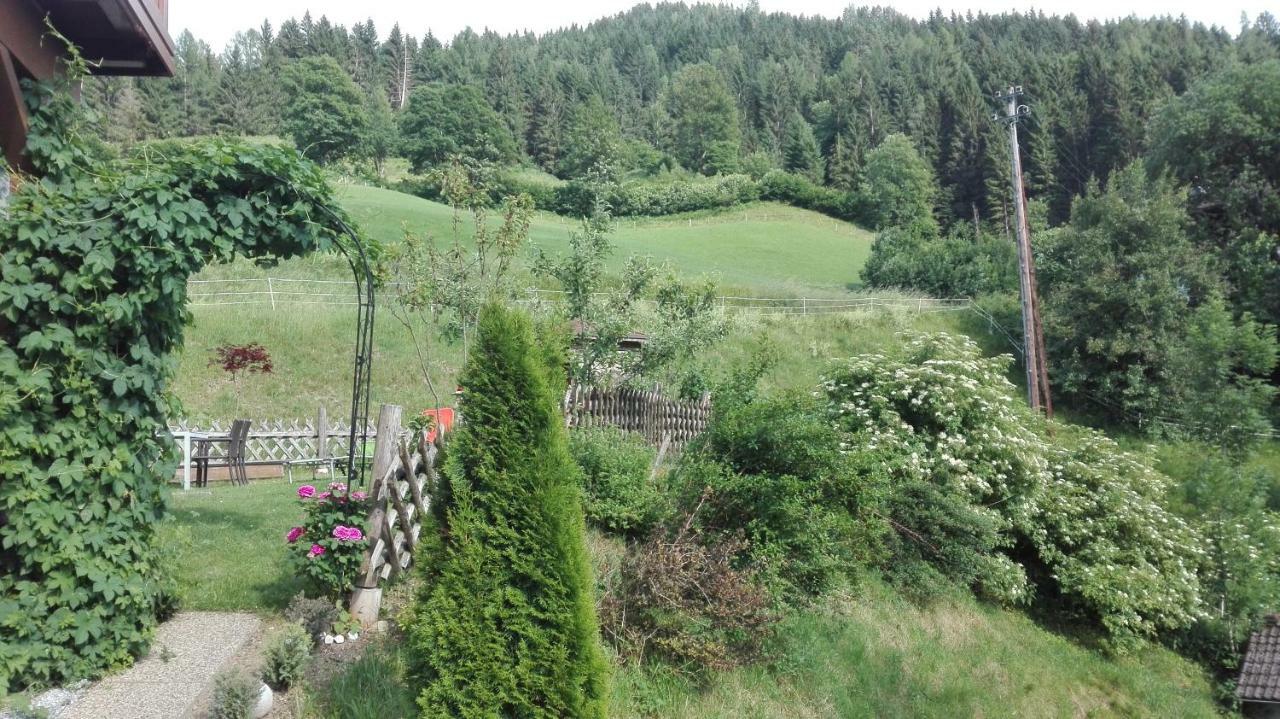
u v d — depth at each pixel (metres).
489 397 5.04
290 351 23.50
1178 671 15.88
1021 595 14.34
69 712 4.91
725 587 7.92
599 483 9.52
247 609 6.74
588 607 4.96
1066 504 15.77
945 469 14.07
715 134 103.31
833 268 58.44
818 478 10.11
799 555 9.93
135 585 5.68
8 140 5.65
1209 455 20.53
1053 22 125.50
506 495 4.95
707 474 9.43
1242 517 18.81
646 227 73.69
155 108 71.88
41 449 5.28
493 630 4.83
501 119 85.44
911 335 17.23
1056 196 76.25
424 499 7.47
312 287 30.38
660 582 7.65
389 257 12.10
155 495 6.12
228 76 82.94
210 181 6.05
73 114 5.98
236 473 14.77
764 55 140.88
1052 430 19.22
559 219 66.94
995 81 92.94
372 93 104.06
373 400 21.66
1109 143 75.31
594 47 145.88
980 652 11.83
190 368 21.72
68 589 5.34
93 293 5.59
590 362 12.09
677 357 15.06
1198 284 33.59
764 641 8.55
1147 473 17.89
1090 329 33.38
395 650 6.18
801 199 82.19
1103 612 15.33
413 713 5.19
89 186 5.86
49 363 5.39
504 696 4.76
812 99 116.00
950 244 49.84
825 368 16.55
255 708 5.12
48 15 6.04
